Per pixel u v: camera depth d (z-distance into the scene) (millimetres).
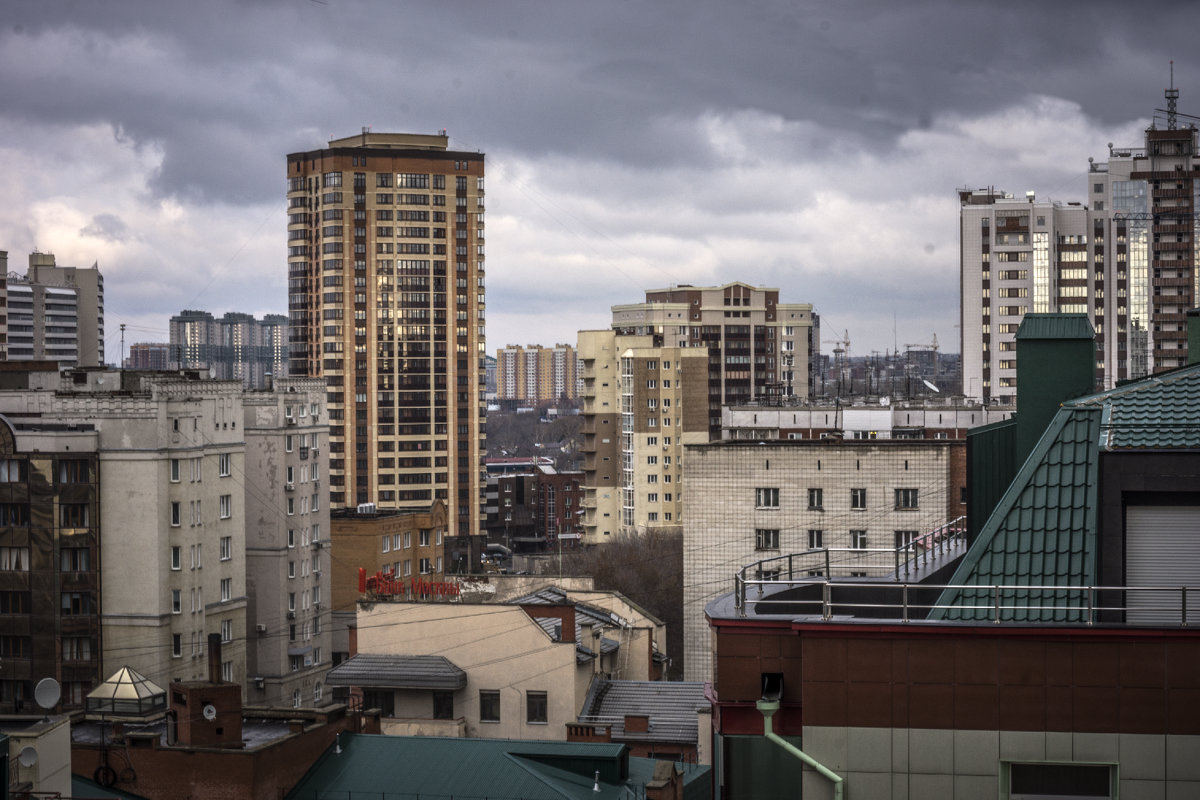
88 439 101625
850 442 90375
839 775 26375
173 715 49000
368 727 56781
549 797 48531
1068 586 26812
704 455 91688
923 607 27328
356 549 143000
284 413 126000
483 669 73500
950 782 26078
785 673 27906
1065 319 34531
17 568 101312
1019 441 34562
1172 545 27406
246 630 119250
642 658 85250
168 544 103000
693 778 56281
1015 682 25922
